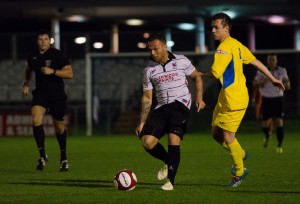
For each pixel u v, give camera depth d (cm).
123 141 4491
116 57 5744
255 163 2767
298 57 5616
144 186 2019
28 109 6069
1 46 6450
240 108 1914
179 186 2016
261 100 3500
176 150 1884
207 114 5609
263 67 1934
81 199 1770
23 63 6456
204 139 4575
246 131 5447
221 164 2747
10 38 6450
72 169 2611
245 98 1917
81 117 6034
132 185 1908
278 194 1828
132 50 6178
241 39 8481
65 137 2541
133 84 6166
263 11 7456
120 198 1770
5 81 6406
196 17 7562
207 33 6000
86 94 5644
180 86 1909
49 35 2477
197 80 1917
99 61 6219
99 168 2647
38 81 2484
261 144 4025
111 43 6172
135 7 7519
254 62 1930
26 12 7606
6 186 2067
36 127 2469
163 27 8338
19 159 3152
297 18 7588
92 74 5784
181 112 1906
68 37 6038
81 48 6069
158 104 1934
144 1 7412
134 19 7706
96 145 4103
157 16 7594
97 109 5512
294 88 5716
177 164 1886
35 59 2475
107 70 6206
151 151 1962
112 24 8075
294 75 5709
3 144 4281
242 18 7731
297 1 7412
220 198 1759
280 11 7456
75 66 6178
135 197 1784
